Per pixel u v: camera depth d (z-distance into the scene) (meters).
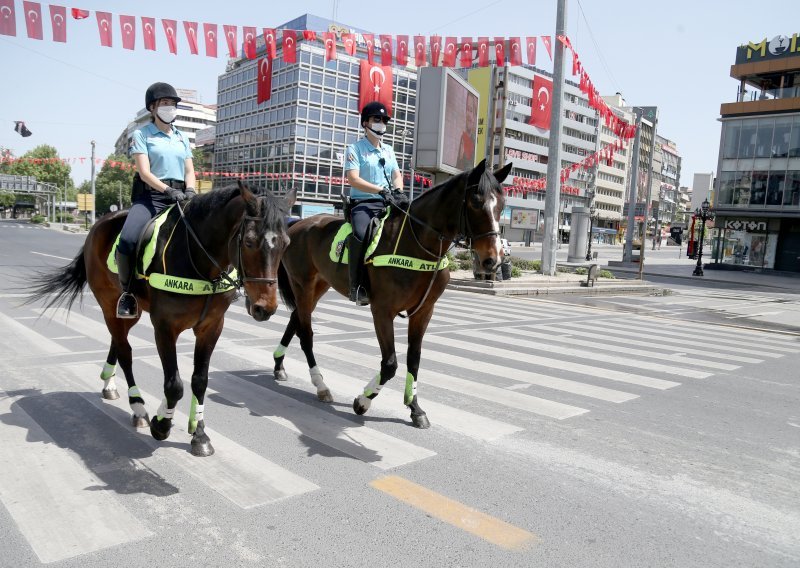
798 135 39.59
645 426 5.40
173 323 4.07
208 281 4.04
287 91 56.12
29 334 8.19
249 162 62.47
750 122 41.88
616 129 20.50
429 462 4.28
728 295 24.44
